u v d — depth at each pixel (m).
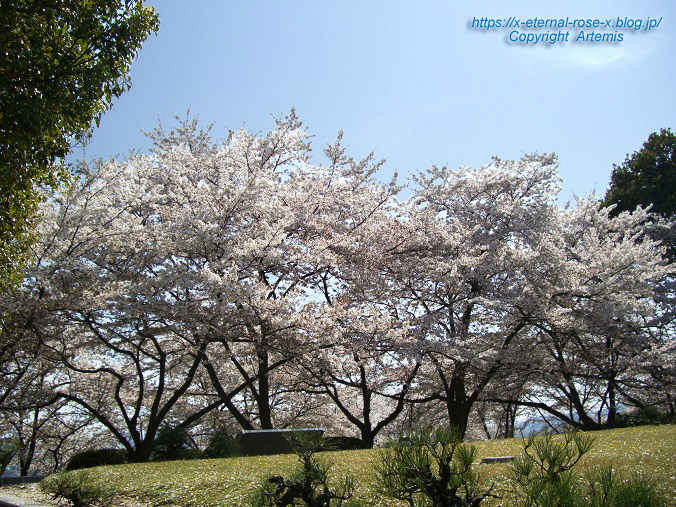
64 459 27.22
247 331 19.95
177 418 25.33
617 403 24.78
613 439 11.18
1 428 22.80
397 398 22.17
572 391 23.11
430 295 22.55
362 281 21.72
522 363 22.69
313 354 18.45
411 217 22.39
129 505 8.59
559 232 25.69
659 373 23.14
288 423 27.80
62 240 17.05
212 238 17.73
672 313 25.05
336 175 23.52
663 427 13.28
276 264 19.78
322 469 4.95
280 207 19.39
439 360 22.66
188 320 17.53
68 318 18.03
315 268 20.39
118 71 10.62
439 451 4.41
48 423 24.58
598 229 27.38
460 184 23.89
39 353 17.56
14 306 15.59
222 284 16.27
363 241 22.22
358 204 22.45
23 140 9.56
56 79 9.64
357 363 19.20
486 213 23.66
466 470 4.16
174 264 19.77
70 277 17.20
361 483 7.70
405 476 4.24
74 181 16.83
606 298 22.48
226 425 25.58
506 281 22.38
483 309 23.05
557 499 3.74
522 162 24.47
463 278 21.73
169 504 8.45
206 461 12.45
